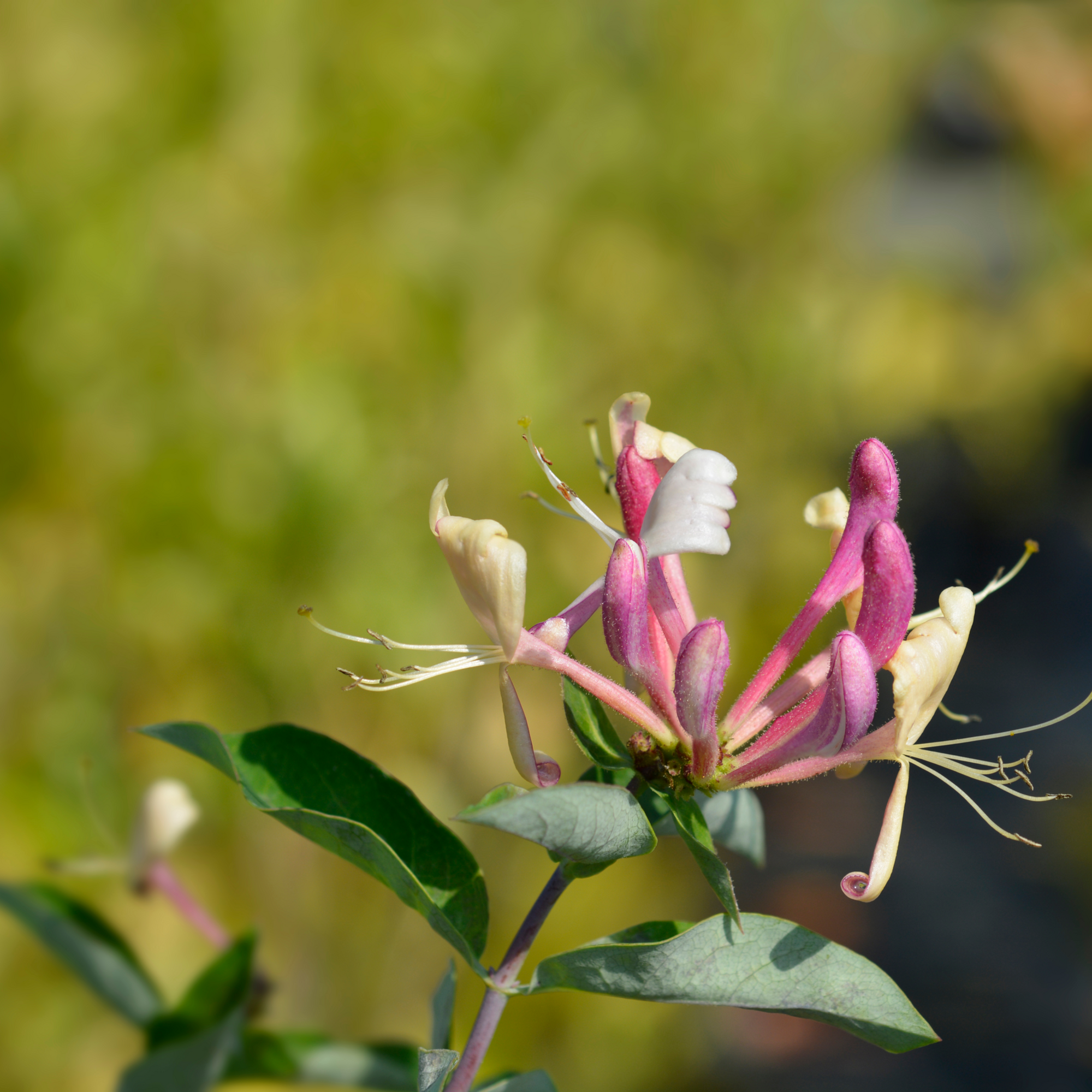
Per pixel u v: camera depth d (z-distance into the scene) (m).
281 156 0.93
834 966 0.55
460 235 1.02
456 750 1.03
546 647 0.57
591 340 1.11
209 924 0.64
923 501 2.49
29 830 0.83
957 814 1.92
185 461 0.89
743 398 1.24
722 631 0.56
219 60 0.91
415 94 0.97
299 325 0.95
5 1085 0.81
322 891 0.96
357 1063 0.63
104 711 0.89
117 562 0.89
